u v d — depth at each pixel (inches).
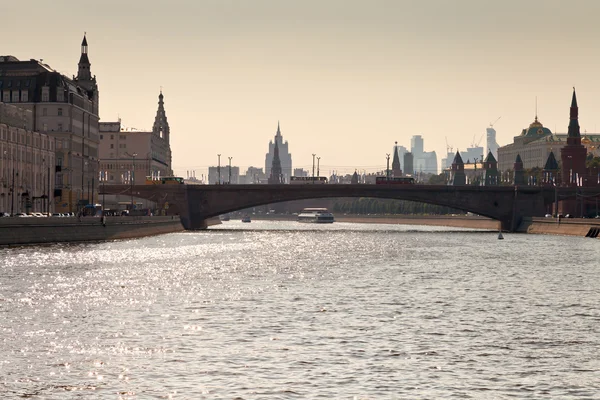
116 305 3818.9
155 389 2333.9
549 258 7209.6
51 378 2431.1
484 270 5959.6
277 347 2861.7
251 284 4837.6
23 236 7381.9
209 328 3208.7
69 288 4451.3
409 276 5447.8
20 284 4566.9
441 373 2534.5
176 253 7559.1
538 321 3467.0
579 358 2751.0
